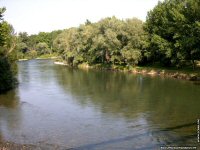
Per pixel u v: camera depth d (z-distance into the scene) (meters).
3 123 34.81
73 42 126.38
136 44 93.69
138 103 44.69
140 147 26.28
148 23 91.75
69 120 35.69
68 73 92.31
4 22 69.44
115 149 25.86
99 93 54.19
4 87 58.47
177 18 71.69
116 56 99.25
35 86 64.25
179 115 37.03
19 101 48.00
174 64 86.06
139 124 33.50
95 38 105.94
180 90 54.81
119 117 36.69
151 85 62.28
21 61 164.12
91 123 34.22
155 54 88.75
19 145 27.08
